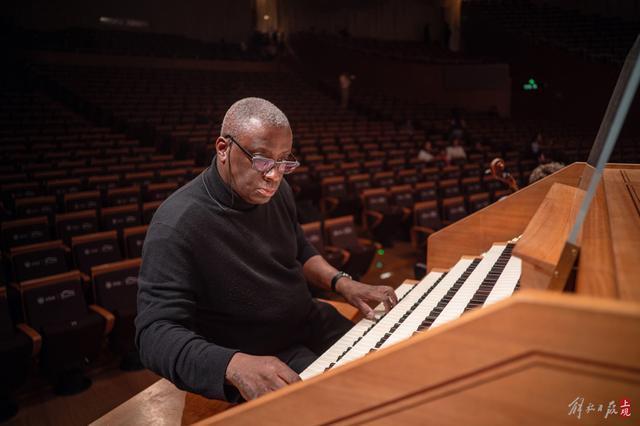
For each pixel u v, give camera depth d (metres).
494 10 8.83
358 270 2.51
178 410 1.04
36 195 3.13
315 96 7.83
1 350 1.44
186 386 0.64
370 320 0.83
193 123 5.82
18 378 1.52
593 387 0.31
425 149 4.98
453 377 0.35
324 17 10.62
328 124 6.23
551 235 0.56
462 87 7.93
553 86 7.41
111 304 1.79
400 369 0.37
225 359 0.62
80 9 8.48
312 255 1.02
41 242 2.32
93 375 1.77
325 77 9.17
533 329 0.32
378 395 0.38
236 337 0.83
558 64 7.33
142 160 4.14
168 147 5.13
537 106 7.65
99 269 1.81
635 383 0.30
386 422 0.38
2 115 5.11
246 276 0.81
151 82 7.08
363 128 6.15
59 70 6.88
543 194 1.01
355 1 10.30
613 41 7.38
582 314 0.31
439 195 3.49
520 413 0.34
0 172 3.55
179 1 9.39
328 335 0.97
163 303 0.72
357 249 2.44
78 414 1.54
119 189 3.01
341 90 7.83
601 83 6.83
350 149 5.10
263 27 10.84
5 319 1.56
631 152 2.53
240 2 10.09
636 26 7.71
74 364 1.67
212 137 5.07
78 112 6.18
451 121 6.73
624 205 0.68
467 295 0.74
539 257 0.47
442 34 10.46
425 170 4.02
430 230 2.86
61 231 2.42
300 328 0.94
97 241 2.17
